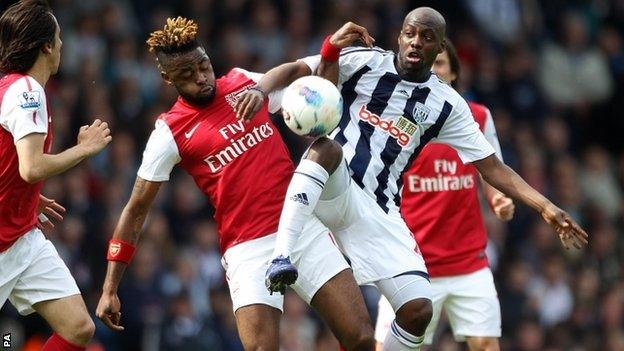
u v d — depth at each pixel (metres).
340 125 12.16
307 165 11.33
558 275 23.73
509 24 28.95
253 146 11.91
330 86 11.41
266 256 11.80
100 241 20.03
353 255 11.92
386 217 11.99
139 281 19.88
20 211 11.74
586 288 24.02
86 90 21.80
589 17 30.53
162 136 11.80
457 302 14.92
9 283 11.76
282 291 11.07
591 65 29.31
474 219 14.95
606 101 29.44
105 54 22.92
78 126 21.27
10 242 11.68
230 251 11.93
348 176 11.70
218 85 12.02
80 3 23.58
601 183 27.56
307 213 11.23
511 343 22.09
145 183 11.80
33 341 18.69
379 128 12.12
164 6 24.73
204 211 21.86
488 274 14.98
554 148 26.78
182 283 20.28
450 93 12.28
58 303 11.90
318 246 11.80
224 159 11.83
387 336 11.96
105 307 11.88
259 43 24.72
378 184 12.05
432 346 20.33
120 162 21.23
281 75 11.77
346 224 11.91
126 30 23.80
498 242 22.91
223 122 11.86
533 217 23.92
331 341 20.61
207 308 20.59
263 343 11.63
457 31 27.53
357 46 12.45
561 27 29.67
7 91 11.44
